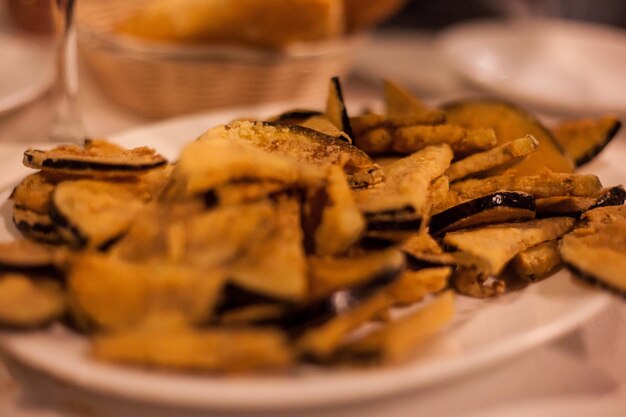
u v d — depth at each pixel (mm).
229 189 423
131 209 439
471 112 538
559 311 433
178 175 426
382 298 419
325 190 437
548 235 481
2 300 406
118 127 669
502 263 458
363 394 389
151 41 682
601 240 461
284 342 397
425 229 472
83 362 392
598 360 453
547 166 519
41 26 849
